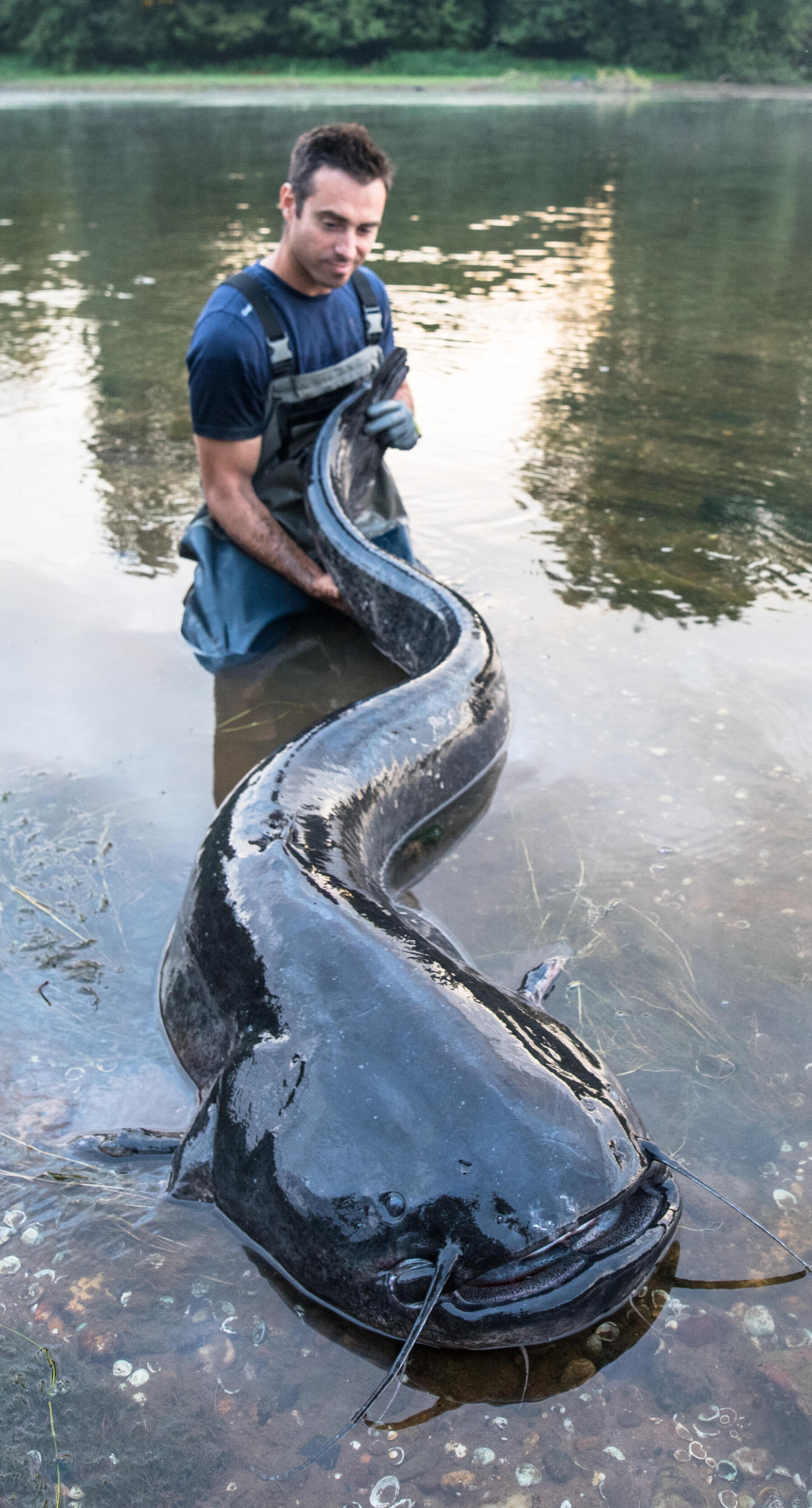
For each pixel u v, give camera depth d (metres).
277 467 4.07
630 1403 1.61
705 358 7.04
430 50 44.31
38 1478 1.51
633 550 4.48
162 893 2.65
